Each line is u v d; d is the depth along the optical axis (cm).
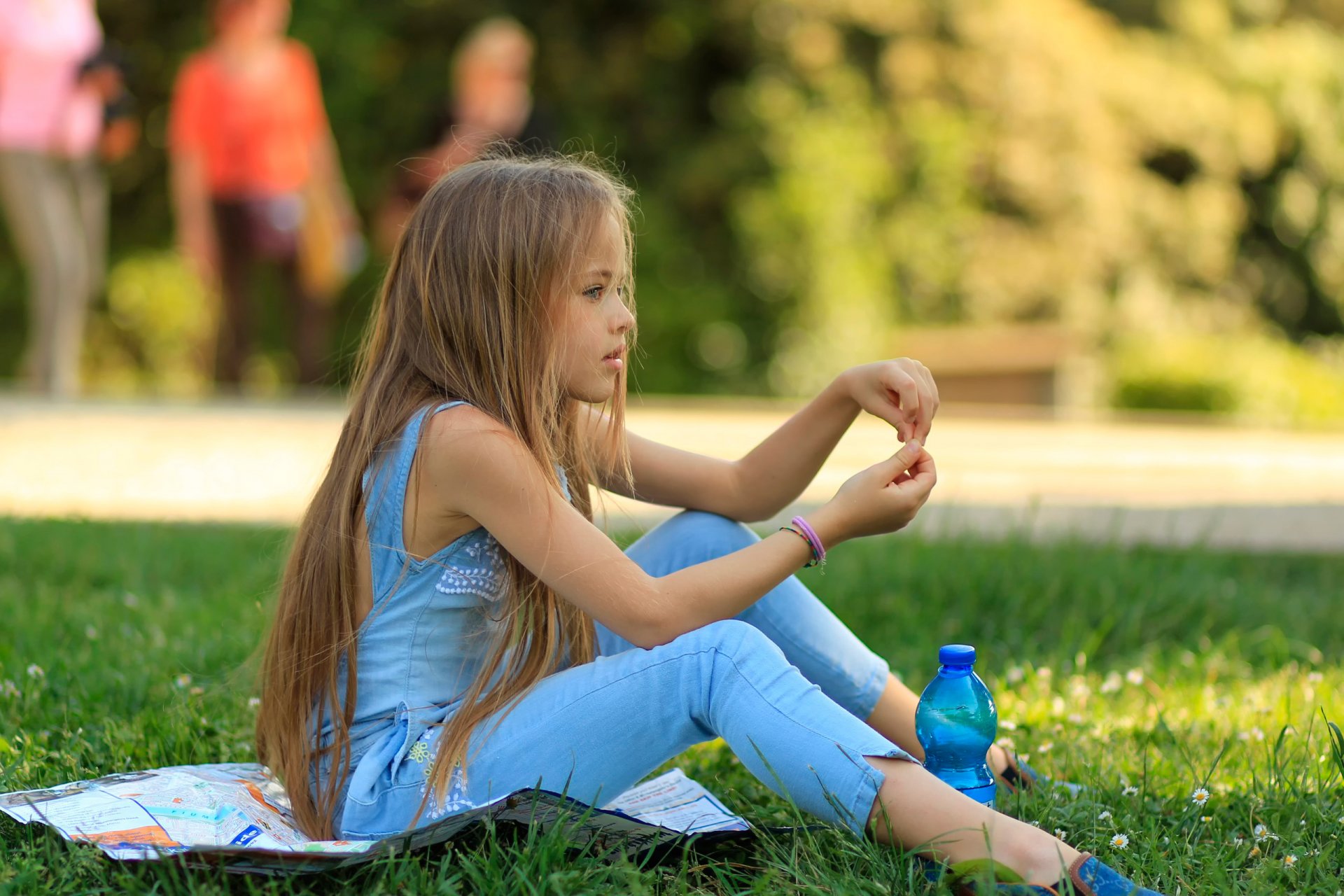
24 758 534
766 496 568
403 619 475
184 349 3056
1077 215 3120
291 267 2061
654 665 455
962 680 476
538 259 477
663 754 460
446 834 433
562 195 484
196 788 475
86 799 462
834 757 434
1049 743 599
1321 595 903
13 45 1567
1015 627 801
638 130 3020
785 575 482
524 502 463
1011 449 1647
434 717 473
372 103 2947
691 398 2928
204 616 776
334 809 475
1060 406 2495
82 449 1448
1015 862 416
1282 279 3481
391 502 471
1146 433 1933
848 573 873
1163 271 3300
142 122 2981
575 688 461
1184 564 936
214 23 1905
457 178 497
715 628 457
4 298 2991
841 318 2930
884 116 3008
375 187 2939
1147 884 441
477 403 475
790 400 2938
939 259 3028
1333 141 3419
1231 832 484
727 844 469
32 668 634
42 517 1045
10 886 412
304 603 482
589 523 478
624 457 543
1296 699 653
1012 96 3030
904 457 500
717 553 533
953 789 431
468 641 484
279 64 1925
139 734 575
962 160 3019
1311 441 1914
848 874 428
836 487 1307
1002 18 3031
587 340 489
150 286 3034
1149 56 3269
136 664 678
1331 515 1210
